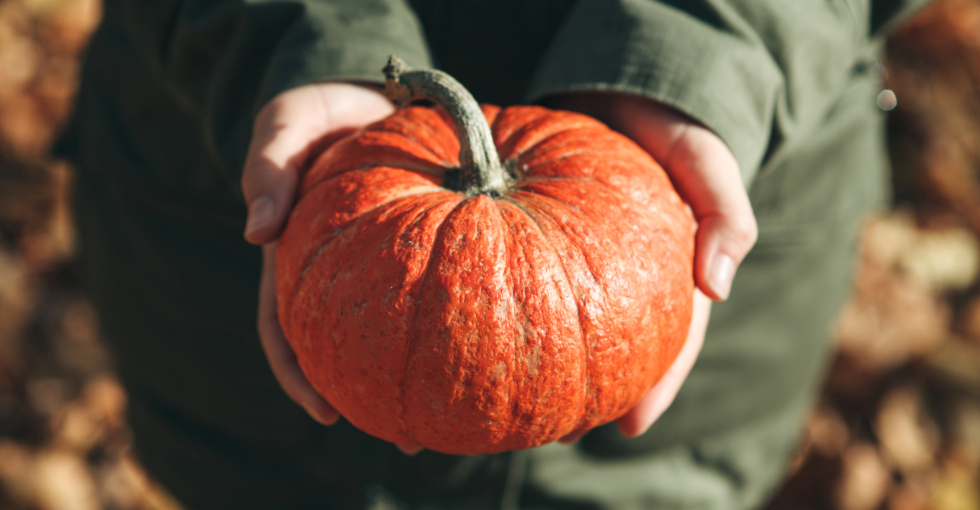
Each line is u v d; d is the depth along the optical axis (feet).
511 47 5.49
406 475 6.58
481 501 6.72
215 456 7.07
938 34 13.70
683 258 4.19
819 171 6.40
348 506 6.77
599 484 6.81
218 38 5.27
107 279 7.35
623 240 3.95
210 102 5.38
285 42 4.93
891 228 12.67
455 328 3.69
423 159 4.31
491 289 3.71
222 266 6.41
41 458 10.60
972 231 13.03
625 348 3.90
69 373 11.36
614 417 4.27
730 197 4.47
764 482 7.92
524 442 4.09
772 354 7.05
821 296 7.27
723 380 6.86
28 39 13.89
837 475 10.72
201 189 6.26
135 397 7.58
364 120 5.06
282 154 4.64
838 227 6.91
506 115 4.68
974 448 11.03
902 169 13.32
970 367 11.50
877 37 5.67
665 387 4.95
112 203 7.02
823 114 6.31
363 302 3.79
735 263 4.49
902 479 10.83
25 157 12.71
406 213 3.93
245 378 6.61
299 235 4.19
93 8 14.53
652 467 7.04
